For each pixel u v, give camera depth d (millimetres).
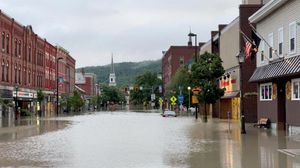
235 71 59000
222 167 16859
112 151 22438
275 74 36062
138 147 24422
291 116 34750
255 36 38781
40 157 20000
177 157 19922
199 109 88062
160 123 53375
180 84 94688
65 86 124188
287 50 36062
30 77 85625
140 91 182375
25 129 41875
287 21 36062
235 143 26172
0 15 67438
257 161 18375
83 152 22000
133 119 68250
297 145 24531
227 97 62312
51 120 63938
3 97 67812
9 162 18328
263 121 41125
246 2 60188
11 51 73188
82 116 85875
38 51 92562
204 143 26500
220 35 70125
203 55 58531
